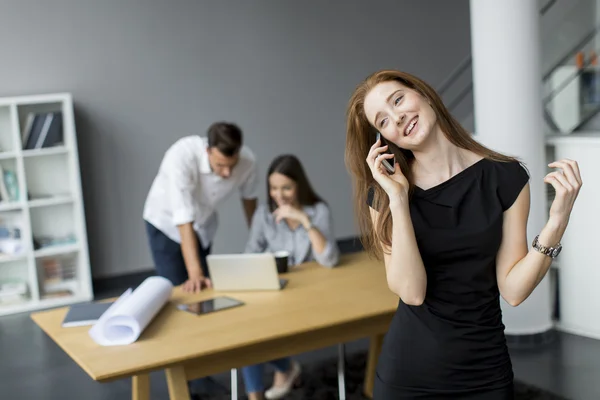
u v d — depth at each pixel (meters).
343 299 3.48
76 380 4.71
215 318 3.30
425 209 2.24
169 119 7.15
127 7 6.90
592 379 4.29
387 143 2.30
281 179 4.16
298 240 4.27
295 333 3.09
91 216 6.96
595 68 5.80
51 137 6.50
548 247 2.15
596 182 4.75
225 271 3.67
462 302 2.25
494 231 2.20
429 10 8.16
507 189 2.21
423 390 2.30
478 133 4.82
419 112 2.18
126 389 4.53
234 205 7.48
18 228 6.57
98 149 6.93
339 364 4.05
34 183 6.71
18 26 6.55
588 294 4.91
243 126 7.45
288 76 7.60
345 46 7.81
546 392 4.08
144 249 7.19
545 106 5.57
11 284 6.56
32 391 4.58
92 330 3.09
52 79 6.70
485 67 4.70
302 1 7.58
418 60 8.16
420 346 2.29
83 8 6.75
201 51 7.21
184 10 7.11
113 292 6.88
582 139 4.76
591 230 4.83
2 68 6.54
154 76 7.06
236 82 7.38
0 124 6.54
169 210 4.44
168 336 3.11
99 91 6.88
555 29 5.73
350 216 8.04
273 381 4.41
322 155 7.84
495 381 2.26
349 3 7.79
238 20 7.33
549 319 4.95
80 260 6.71
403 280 2.21
